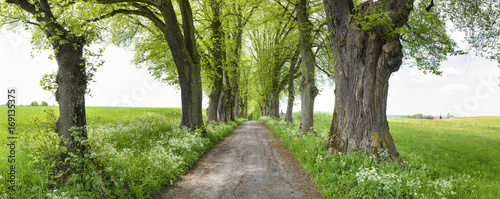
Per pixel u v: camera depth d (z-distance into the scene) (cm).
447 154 1145
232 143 1267
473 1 987
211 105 1917
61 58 475
